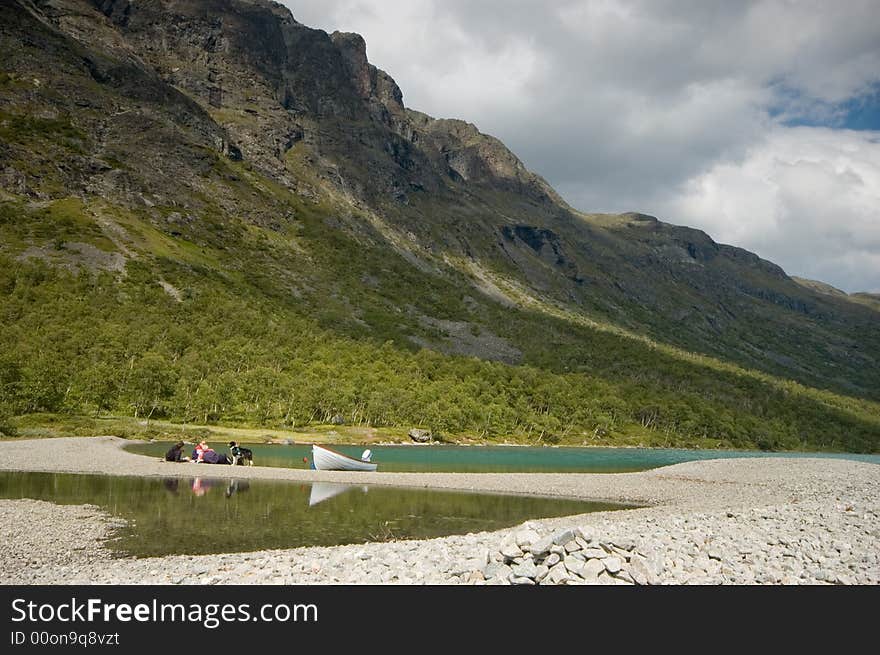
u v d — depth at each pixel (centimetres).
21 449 6819
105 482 5028
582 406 19975
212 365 14688
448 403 15662
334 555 2398
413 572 2073
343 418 14312
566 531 2022
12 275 18200
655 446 19150
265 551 2672
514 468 8469
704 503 4738
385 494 5025
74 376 11531
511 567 1988
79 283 18975
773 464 7781
